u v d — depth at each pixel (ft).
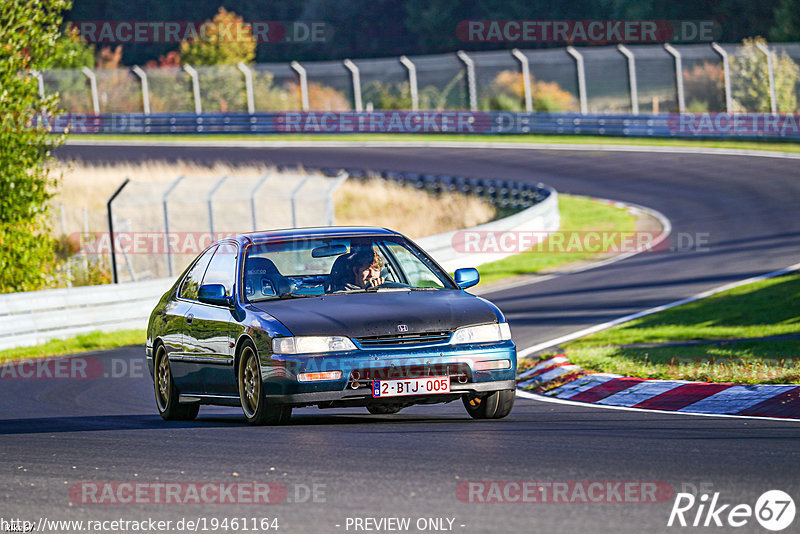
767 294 197.47
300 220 393.70
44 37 266.77
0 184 263.49
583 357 145.07
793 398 103.14
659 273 250.57
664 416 99.76
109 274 315.17
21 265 266.16
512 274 277.85
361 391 91.25
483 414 99.35
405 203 452.35
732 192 393.70
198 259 115.24
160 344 116.57
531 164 504.02
